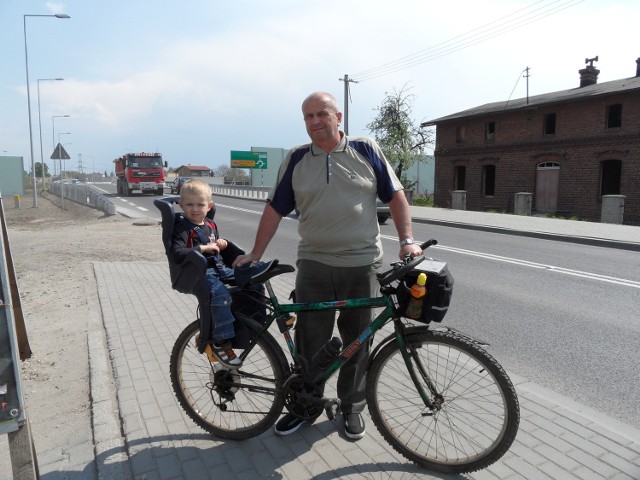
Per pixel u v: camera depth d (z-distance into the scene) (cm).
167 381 378
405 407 285
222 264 304
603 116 2078
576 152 2181
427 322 257
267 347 290
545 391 371
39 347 463
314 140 283
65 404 352
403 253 275
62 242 1170
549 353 459
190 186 299
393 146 2947
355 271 289
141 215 2014
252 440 300
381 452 285
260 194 3391
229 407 316
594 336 505
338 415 327
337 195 283
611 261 927
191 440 300
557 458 273
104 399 349
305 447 292
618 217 1648
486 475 260
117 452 288
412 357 267
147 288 691
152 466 274
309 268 296
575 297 660
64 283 731
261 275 276
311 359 287
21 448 205
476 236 1314
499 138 2502
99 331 496
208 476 265
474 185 2659
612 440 291
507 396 247
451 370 267
